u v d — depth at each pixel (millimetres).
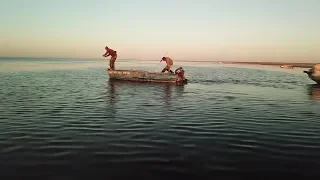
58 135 9867
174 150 8430
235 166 7293
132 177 6578
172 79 31156
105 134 10086
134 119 12602
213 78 41875
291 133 10531
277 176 6734
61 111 14211
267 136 10086
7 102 16734
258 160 7719
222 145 8969
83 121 12070
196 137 9852
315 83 35531
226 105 16953
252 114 14141
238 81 36719
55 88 25078
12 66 75438
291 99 20141
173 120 12508
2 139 9312
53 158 7656
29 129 10625
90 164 7281
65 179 6414
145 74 32031
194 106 16406
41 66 80812
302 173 6914
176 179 6508
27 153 8008
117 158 7723
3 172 6719
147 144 8977
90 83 30734
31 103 16531
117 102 17500
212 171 6969
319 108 16250
